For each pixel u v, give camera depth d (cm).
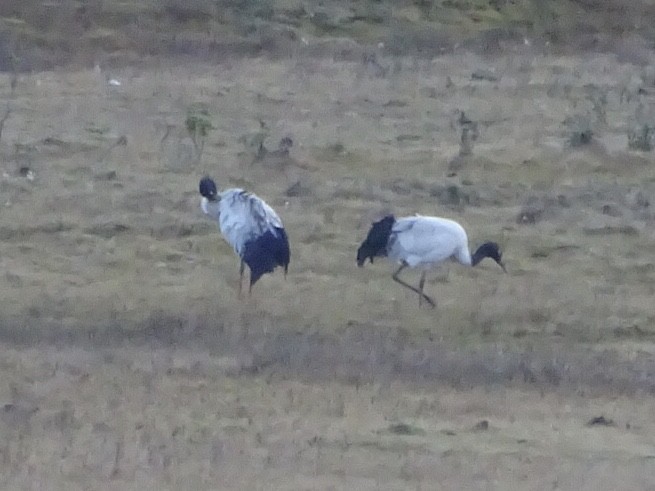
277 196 2195
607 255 1991
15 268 1894
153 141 2427
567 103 2708
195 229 2044
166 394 1268
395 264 1912
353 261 1931
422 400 1280
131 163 2314
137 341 1510
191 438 1121
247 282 1844
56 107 2622
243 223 1741
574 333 1659
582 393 1348
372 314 1698
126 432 1136
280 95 2723
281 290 1798
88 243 1992
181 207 2128
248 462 1054
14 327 1571
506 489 1000
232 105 2652
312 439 1130
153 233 2031
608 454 1122
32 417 1174
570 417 1249
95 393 1266
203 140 2414
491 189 2236
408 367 1422
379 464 1062
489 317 1694
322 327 1625
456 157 2356
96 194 2170
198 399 1253
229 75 2908
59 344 1487
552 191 2234
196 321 1620
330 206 2156
